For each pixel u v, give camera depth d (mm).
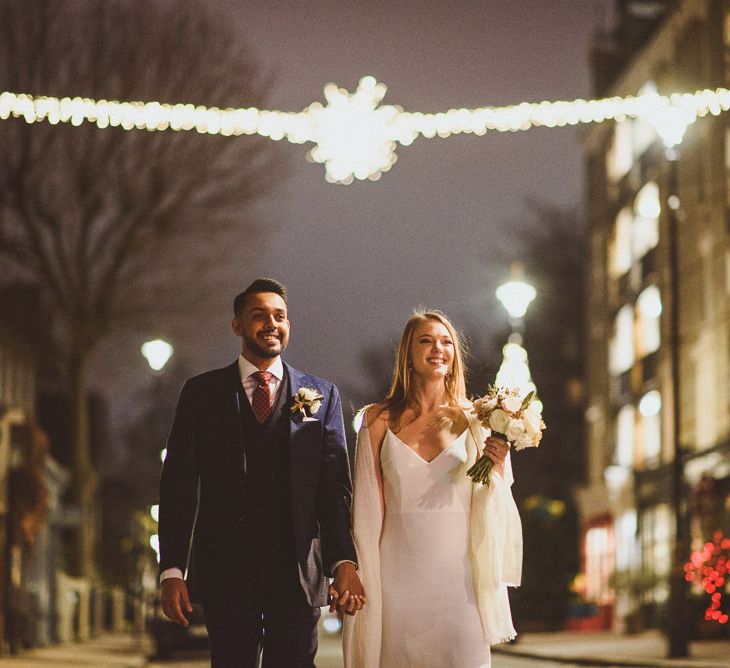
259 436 8250
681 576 27203
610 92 55438
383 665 8211
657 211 49375
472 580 8266
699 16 44812
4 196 48375
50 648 40125
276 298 8445
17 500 35156
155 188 49281
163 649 33625
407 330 8633
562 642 36938
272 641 8078
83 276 49812
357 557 8234
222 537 8117
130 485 80875
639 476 47594
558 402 73875
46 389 63250
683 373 46031
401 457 8352
